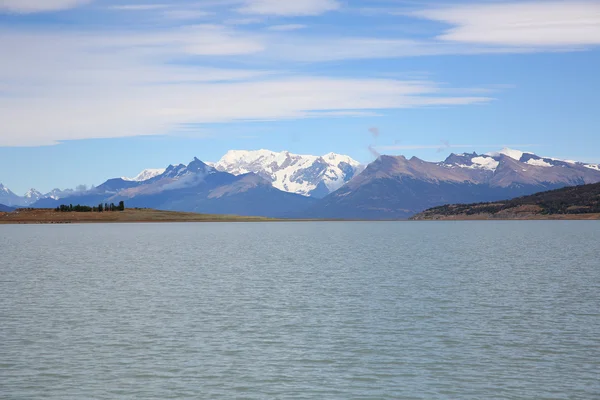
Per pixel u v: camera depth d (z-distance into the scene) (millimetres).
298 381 35062
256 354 40312
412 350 41094
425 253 129375
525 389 33625
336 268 95000
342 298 62469
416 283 74500
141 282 77000
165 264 103562
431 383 34625
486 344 42531
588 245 154250
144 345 42625
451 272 87625
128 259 115188
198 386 34281
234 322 50156
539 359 38938
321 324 49219
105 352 40875
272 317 52156
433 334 45562
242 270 92500
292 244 172625
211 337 44938
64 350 41375
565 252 128375
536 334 45344
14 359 39219
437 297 62719
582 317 51562
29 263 105688
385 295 64375
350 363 38312
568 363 38062
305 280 78625
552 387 33906
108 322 50312
